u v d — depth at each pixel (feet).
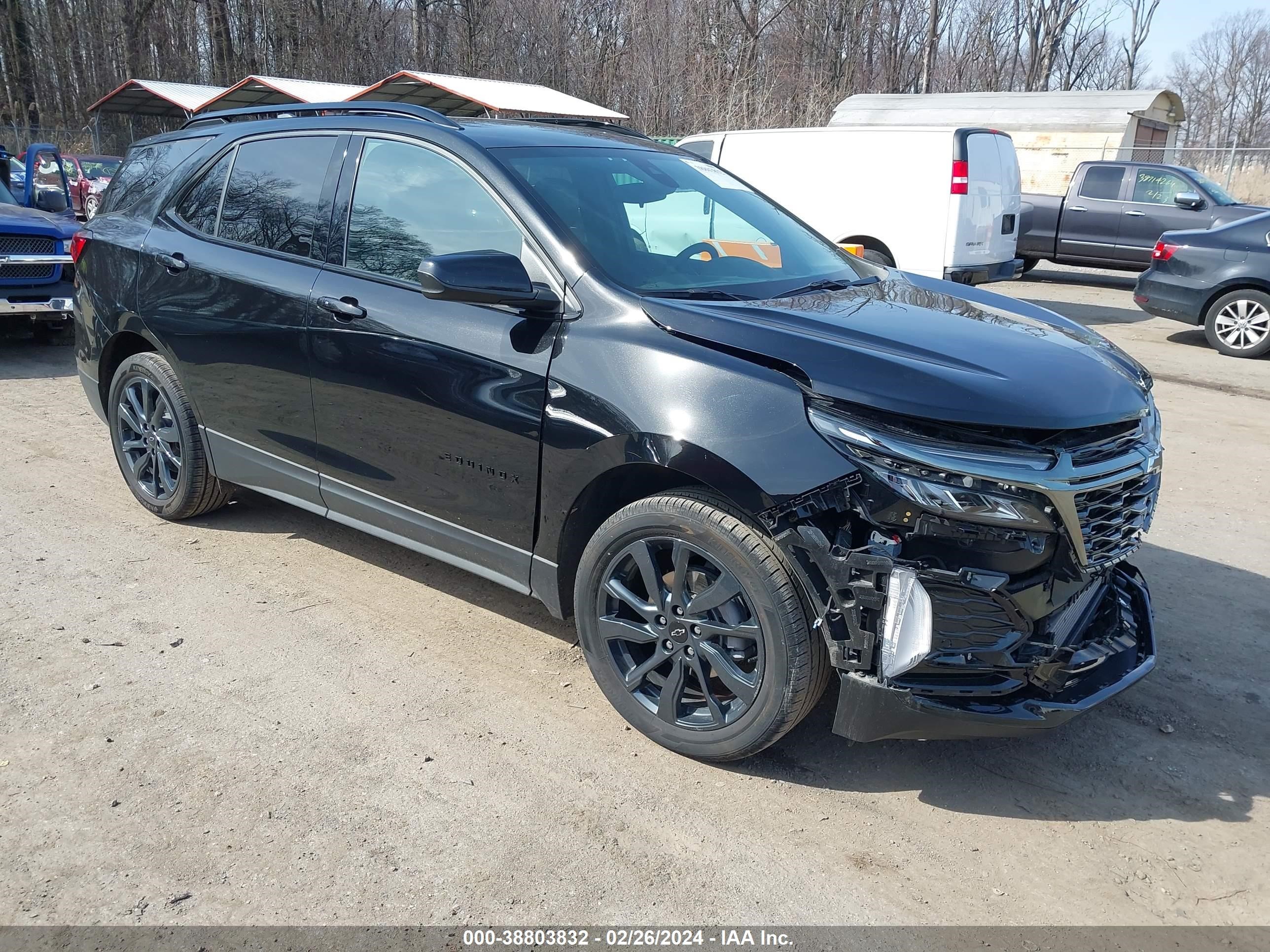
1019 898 8.26
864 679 8.61
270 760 9.70
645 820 9.04
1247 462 21.11
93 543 14.80
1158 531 17.03
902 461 8.21
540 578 10.71
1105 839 9.06
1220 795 9.78
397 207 11.85
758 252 12.15
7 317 27.96
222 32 109.40
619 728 10.48
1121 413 9.15
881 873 8.49
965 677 8.67
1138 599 10.50
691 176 13.19
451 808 9.09
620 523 9.74
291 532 15.49
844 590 8.45
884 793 9.59
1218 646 12.92
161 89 74.49
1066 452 8.60
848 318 9.99
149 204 15.20
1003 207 37.37
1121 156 64.85
